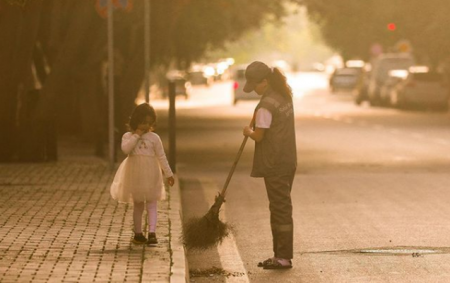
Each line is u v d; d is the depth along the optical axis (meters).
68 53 35.88
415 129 54.25
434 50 75.44
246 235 19.41
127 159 16.20
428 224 20.45
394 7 69.38
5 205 21.19
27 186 25.02
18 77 33.88
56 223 18.59
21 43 33.84
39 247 15.91
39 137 33.25
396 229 19.83
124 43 45.81
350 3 55.53
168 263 14.59
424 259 16.50
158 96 116.88
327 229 19.97
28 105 35.84
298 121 63.16
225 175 31.47
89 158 35.41
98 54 42.94
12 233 17.34
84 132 45.38
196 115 74.00
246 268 16.11
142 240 16.20
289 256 15.95
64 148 41.56
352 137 48.34
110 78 29.70
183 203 24.53
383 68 87.94
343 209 22.91
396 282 14.70
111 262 14.65
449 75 88.88
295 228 20.12
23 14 33.41
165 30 45.06
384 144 43.88
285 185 15.91
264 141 15.85
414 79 78.75
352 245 18.05
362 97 90.69
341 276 15.23
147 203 16.22
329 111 78.62
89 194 23.23
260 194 26.02
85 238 16.88
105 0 30.69
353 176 30.47
